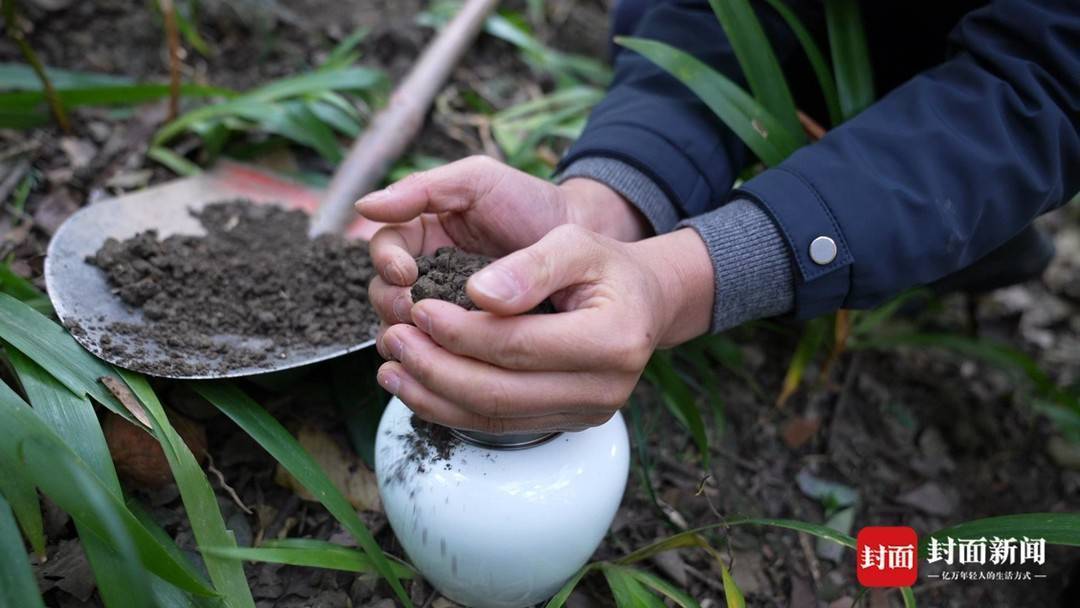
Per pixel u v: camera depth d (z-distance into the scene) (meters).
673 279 0.88
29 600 0.75
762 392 1.38
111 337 1.00
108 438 0.98
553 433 0.88
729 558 1.14
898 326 1.57
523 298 0.72
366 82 1.49
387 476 0.90
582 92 1.70
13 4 1.27
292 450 0.96
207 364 1.01
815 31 1.28
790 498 1.26
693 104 1.14
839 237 0.92
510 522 0.83
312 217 1.33
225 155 1.46
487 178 0.95
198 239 1.23
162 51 1.66
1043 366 1.60
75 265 1.09
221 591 0.84
